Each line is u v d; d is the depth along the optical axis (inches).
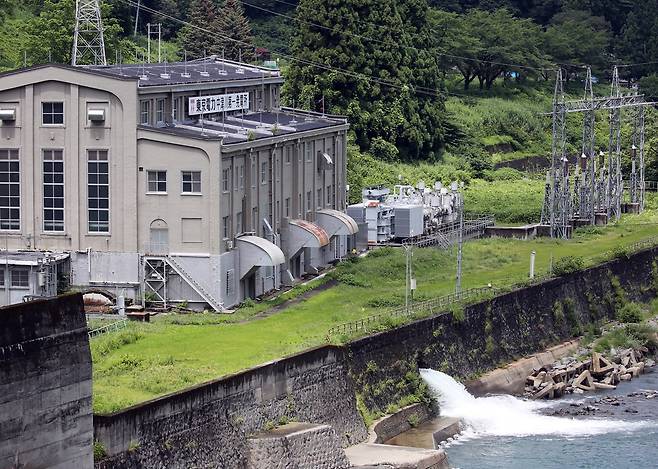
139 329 6023.6
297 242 7549.2
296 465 4975.4
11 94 6702.8
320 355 5452.8
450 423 5969.5
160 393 4827.8
